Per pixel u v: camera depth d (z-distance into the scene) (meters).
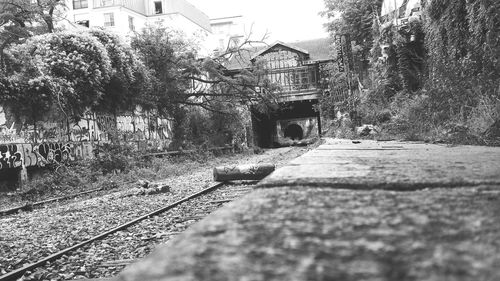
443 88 15.92
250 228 1.02
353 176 1.83
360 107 30.36
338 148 6.46
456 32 18.27
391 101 27.45
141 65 27.23
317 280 0.72
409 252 0.83
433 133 13.55
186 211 10.20
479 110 11.43
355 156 3.68
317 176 1.84
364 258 0.81
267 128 67.62
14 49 20.92
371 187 1.58
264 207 1.24
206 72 35.88
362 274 0.74
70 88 20.81
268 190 1.53
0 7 23.78
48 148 20.42
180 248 0.89
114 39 25.58
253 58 50.69
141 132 29.58
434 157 3.36
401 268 0.76
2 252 7.67
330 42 49.31
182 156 32.59
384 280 0.71
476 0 15.77
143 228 8.62
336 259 0.81
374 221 1.05
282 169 2.25
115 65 24.89
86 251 7.09
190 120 37.56
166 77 31.67
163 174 23.48
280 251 0.86
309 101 54.88
